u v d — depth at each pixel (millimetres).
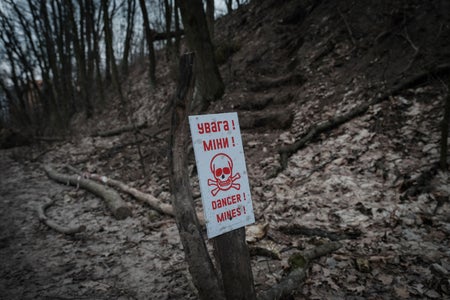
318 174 4738
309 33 9242
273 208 4234
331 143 5375
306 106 6852
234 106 8375
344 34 8211
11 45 15430
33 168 9172
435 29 6223
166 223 4371
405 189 3850
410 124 4922
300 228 3584
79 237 4281
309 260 2912
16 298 2910
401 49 6488
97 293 2936
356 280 2654
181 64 1934
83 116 15383
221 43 11781
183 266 3264
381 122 5238
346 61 7473
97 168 7953
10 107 18578
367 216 3588
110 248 3863
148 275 3178
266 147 6242
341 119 5730
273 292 2404
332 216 3746
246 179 2082
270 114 7188
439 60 5629
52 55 15352
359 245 3146
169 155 1996
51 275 3316
